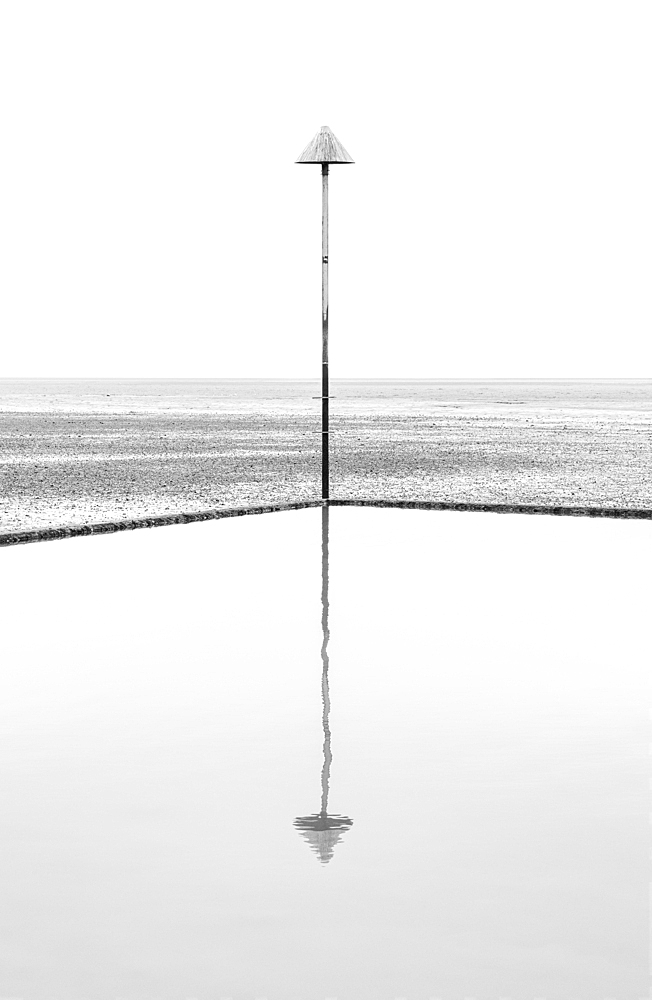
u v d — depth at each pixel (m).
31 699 6.44
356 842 4.32
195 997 3.27
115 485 21.53
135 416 62.56
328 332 17.30
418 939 3.59
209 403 91.75
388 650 7.71
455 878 4.01
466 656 7.54
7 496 19.14
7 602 9.41
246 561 11.69
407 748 5.50
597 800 4.77
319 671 7.11
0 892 3.91
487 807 4.69
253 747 5.52
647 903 3.83
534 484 22.14
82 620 8.70
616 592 9.94
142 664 7.30
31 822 4.52
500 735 5.72
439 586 10.23
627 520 15.59
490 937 3.60
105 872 4.07
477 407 81.62
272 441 38.41
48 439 39.53
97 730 5.82
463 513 16.38
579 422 54.88
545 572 11.02
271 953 3.51
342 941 3.58
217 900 3.85
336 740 5.64
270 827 4.47
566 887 3.94
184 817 4.58
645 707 6.27
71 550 12.47
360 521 15.34
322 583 10.36
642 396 116.81
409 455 31.20
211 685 6.76
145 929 3.66
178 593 9.84
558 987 3.33
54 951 3.53
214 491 20.30
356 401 99.19
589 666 7.24
